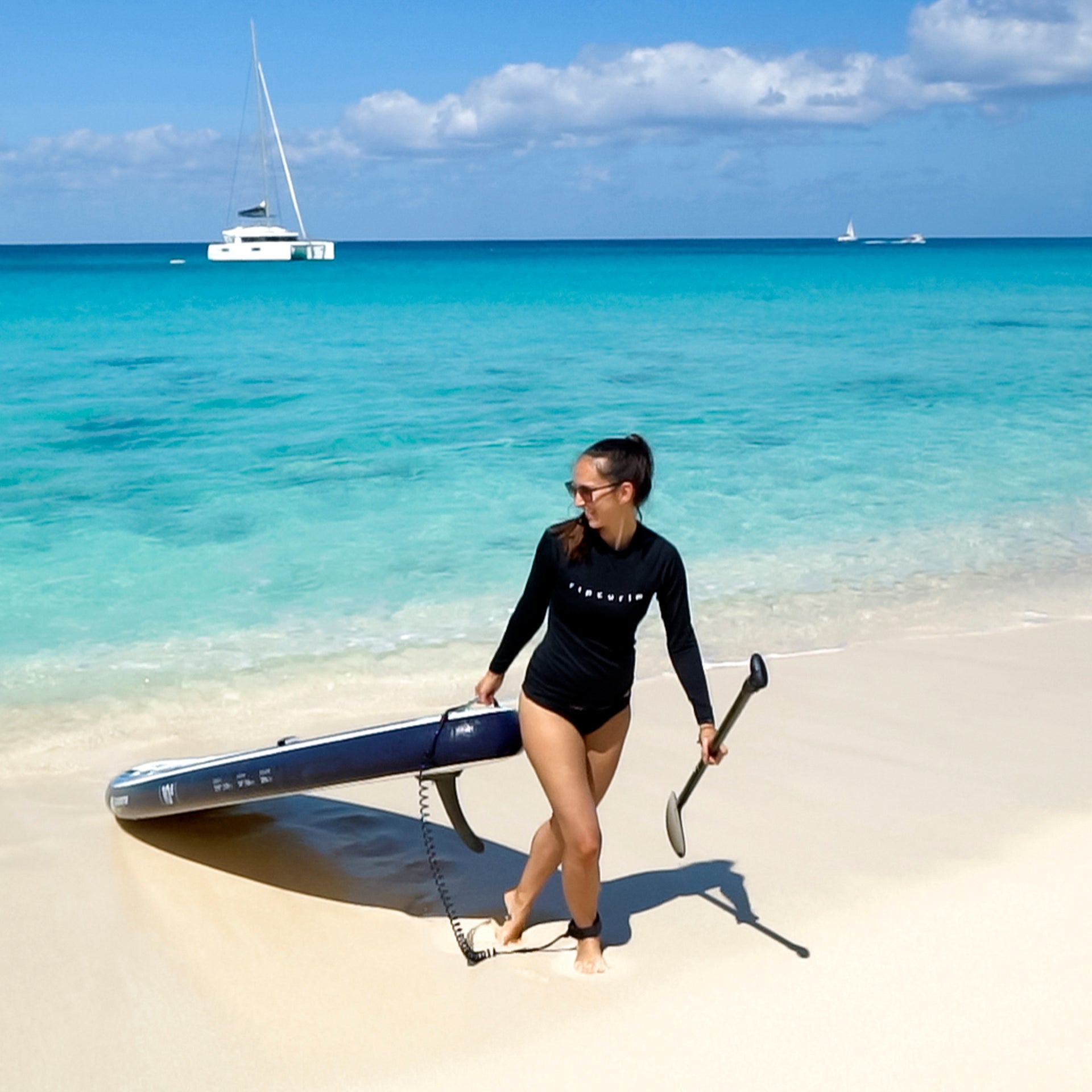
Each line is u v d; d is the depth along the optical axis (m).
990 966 3.36
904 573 8.02
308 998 3.21
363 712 5.64
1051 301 36.91
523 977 3.33
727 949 3.47
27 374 17.83
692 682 3.27
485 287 48.69
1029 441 12.58
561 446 12.12
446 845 4.22
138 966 3.35
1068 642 6.64
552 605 3.21
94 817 4.34
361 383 17.08
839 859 4.06
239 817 4.37
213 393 15.90
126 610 7.04
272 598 7.31
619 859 4.10
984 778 4.79
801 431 13.18
